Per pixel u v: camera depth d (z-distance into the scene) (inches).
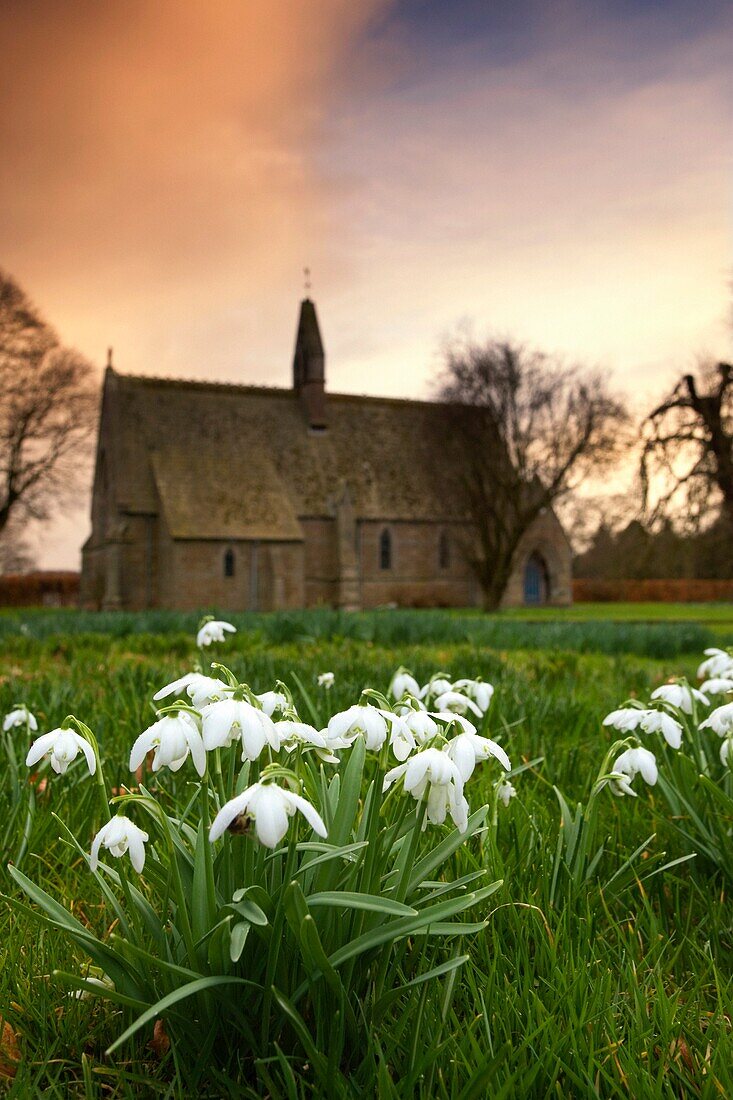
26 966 103.7
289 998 83.0
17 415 1937.7
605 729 211.8
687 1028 92.7
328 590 2130.9
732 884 125.1
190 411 2155.5
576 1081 80.2
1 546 2354.8
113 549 1957.4
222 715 76.5
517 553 2260.1
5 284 1894.7
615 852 133.8
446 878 116.0
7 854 130.2
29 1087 80.7
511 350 2050.9
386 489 2239.2
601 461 1943.9
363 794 135.1
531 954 109.1
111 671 336.8
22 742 178.7
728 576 1120.2
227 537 1941.4
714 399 1079.6
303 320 2349.9
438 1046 81.2
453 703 130.7
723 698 178.2
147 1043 92.4
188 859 91.4
